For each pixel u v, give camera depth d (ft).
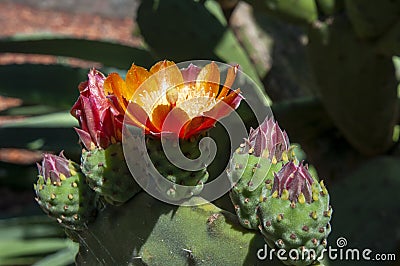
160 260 1.94
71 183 1.97
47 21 10.89
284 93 3.64
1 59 9.17
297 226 1.80
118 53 3.64
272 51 3.72
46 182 1.98
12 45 3.55
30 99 3.63
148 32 3.05
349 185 2.92
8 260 3.84
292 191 1.81
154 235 1.94
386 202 2.83
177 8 3.01
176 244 1.92
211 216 1.90
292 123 3.13
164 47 3.04
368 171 2.94
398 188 2.87
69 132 3.61
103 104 1.92
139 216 1.95
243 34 3.72
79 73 3.69
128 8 11.19
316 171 3.31
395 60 3.48
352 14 2.77
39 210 4.17
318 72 2.96
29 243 3.90
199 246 1.91
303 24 2.91
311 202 1.81
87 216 1.99
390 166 2.94
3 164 4.75
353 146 3.16
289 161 1.84
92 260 2.04
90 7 11.18
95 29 10.73
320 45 2.90
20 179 4.86
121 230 1.97
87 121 1.92
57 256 3.44
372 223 2.79
